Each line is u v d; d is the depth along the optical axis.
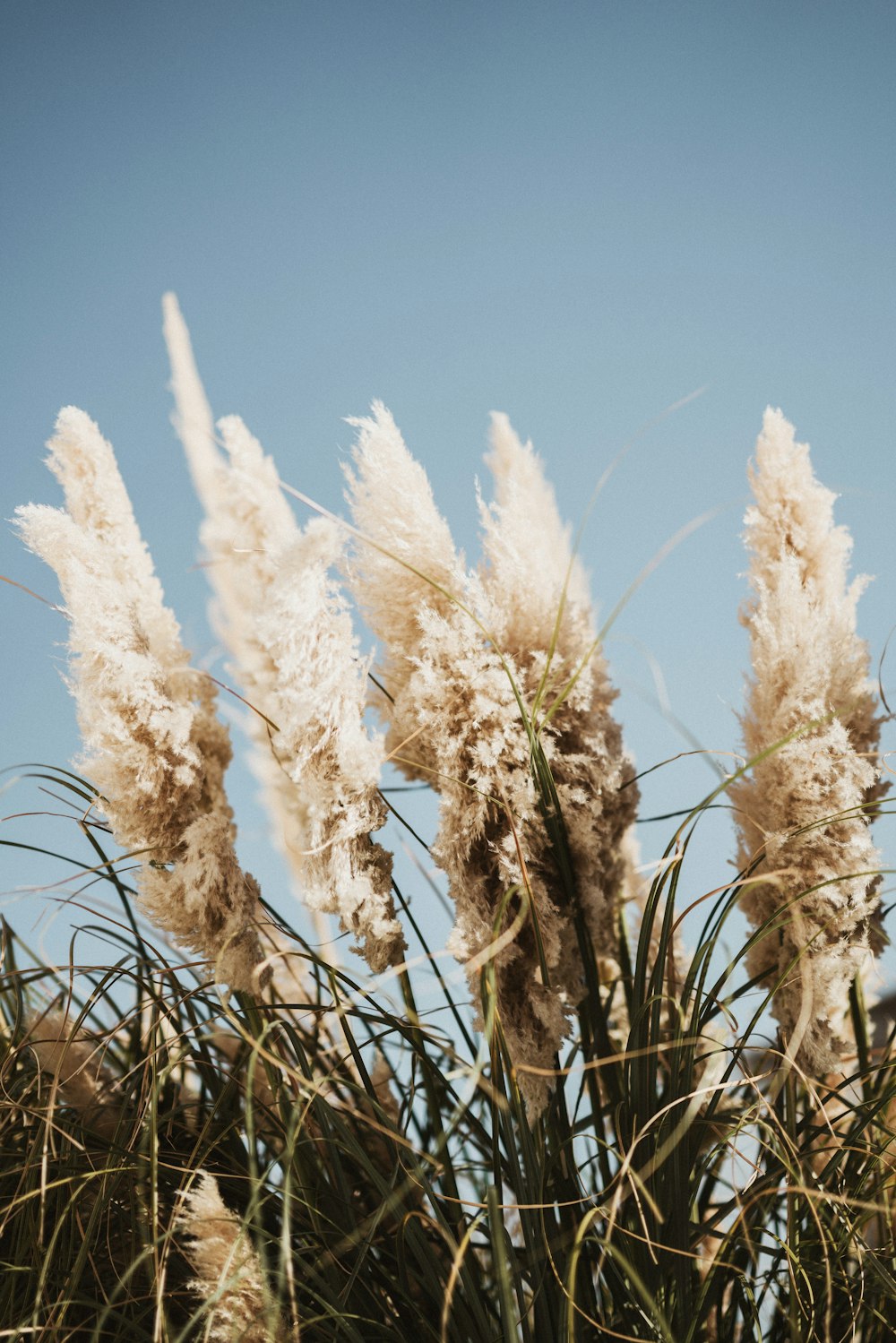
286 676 1.60
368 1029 1.70
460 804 1.62
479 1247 1.69
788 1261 1.57
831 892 1.62
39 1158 1.60
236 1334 1.48
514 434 1.90
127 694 1.62
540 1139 1.60
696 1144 1.62
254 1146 1.49
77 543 1.66
